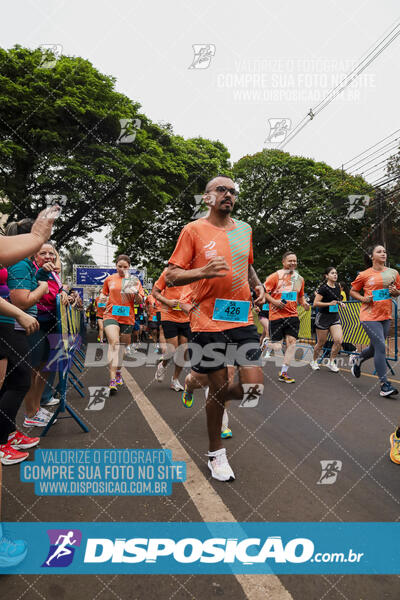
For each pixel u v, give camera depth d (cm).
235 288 247
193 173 1927
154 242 2166
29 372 266
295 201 2291
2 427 258
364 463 272
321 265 2202
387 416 390
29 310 322
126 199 1698
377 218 1827
